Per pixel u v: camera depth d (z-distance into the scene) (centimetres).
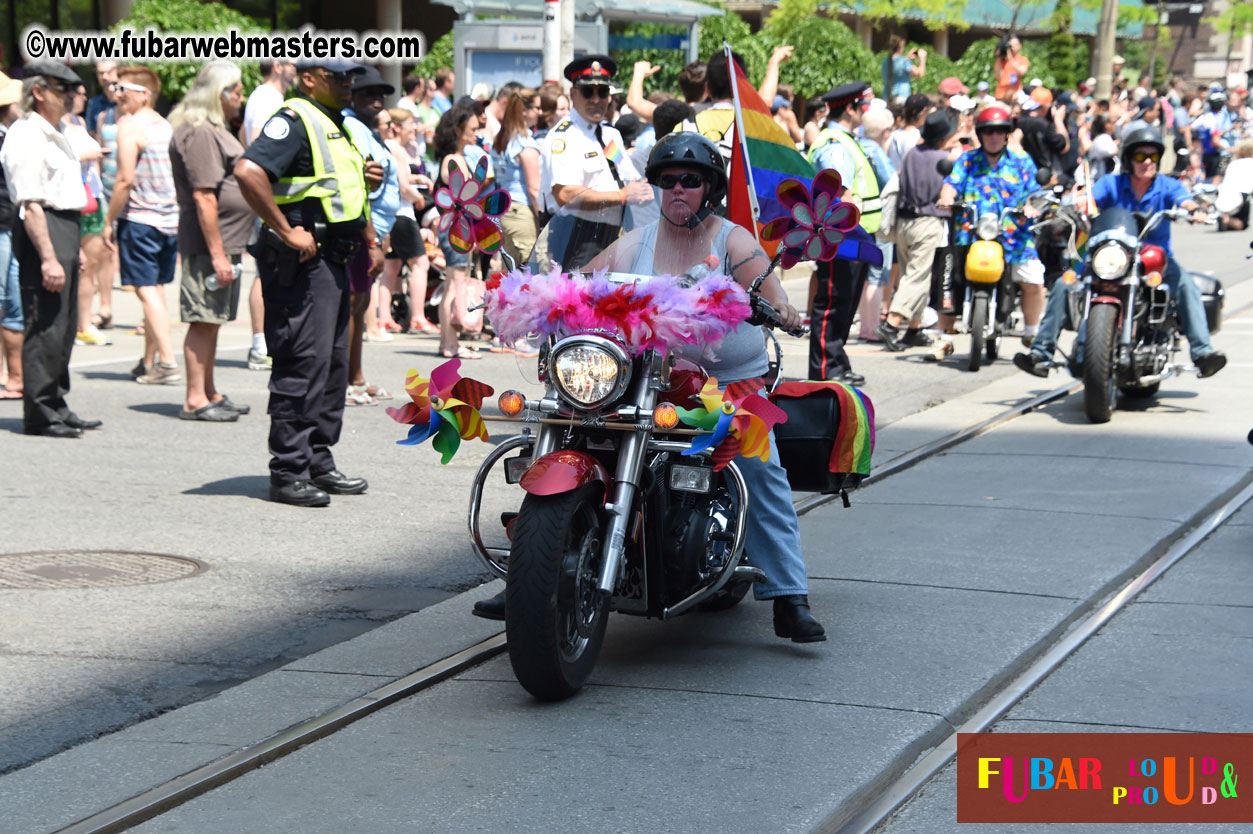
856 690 638
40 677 642
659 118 1187
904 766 561
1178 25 8419
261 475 1054
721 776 545
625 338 616
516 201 1522
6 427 1203
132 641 693
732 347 660
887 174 1702
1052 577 810
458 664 663
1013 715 611
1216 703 622
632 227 674
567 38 1814
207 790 528
